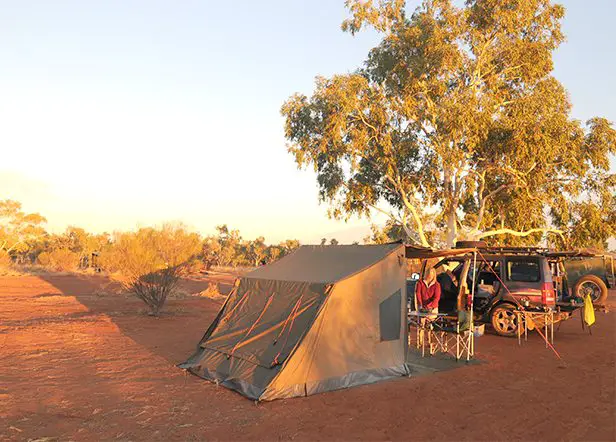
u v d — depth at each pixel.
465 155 23.38
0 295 21.86
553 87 24.73
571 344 10.62
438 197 25.77
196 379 7.62
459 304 9.45
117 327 12.79
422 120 24.50
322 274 8.04
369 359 7.63
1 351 9.35
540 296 11.05
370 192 27.02
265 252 70.94
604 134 23.25
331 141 25.11
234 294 8.95
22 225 69.56
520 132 21.41
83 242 71.88
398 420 5.67
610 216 24.88
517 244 28.02
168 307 17.58
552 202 24.73
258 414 5.91
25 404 6.15
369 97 24.78
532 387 7.07
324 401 6.46
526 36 25.11
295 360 6.87
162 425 5.50
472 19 24.38
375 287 7.93
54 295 22.12
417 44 23.53
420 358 9.21
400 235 30.73
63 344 10.22
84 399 6.43
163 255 15.93
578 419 5.64
